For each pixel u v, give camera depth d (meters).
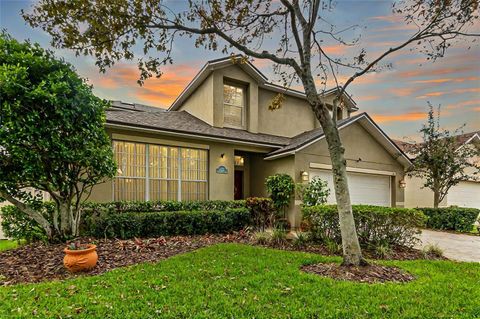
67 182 7.18
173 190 11.53
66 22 6.33
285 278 4.95
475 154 14.82
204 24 7.45
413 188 18.05
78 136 6.98
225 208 10.92
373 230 7.89
